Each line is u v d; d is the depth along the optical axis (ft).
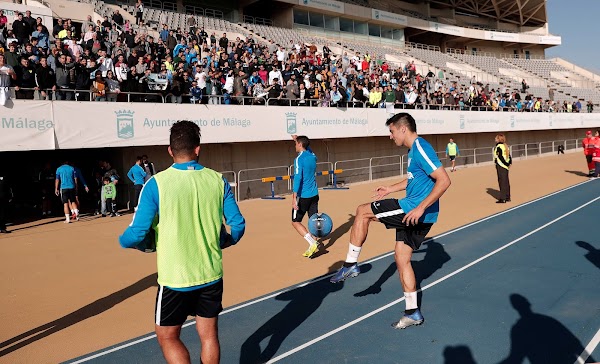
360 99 68.13
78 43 47.42
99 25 56.65
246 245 29.76
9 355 14.79
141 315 18.22
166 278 9.80
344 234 32.53
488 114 91.86
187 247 9.86
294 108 57.31
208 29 90.02
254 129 53.06
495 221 35.29
